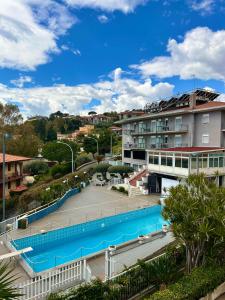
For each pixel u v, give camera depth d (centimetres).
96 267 1352
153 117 4403
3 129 5512
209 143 3597
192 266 1029
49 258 1591
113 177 4231
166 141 4275
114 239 1931
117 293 953
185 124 3897
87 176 4222
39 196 2739
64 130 13762
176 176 3008
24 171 5372
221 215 884
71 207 2644
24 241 1692
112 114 16375
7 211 3061
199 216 916
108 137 6731
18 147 5469
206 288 889
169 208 998
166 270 1016
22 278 1191
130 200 2953
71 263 1385
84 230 2008
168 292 837
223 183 3114
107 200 2953
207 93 4594
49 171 5238
